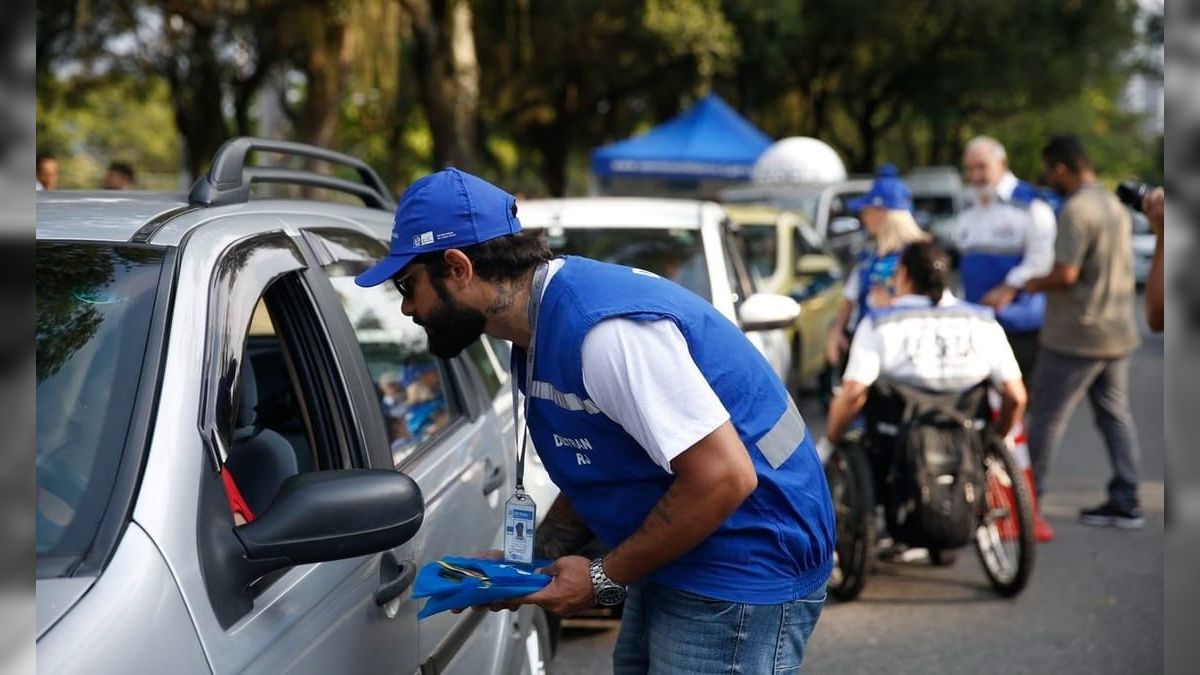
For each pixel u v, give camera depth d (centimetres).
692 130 2106
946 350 510
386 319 315
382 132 2550
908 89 3158
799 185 1516
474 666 291
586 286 218
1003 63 2956
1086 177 650
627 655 262
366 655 221
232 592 185
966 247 710
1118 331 644
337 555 195
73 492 177
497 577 222
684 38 2298
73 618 157
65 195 277
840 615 532
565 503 276
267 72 1772
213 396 204
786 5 2381
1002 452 543
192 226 233
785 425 232
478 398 350
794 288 976
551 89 2689
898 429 519
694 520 212
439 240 214
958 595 559
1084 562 610
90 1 1644
